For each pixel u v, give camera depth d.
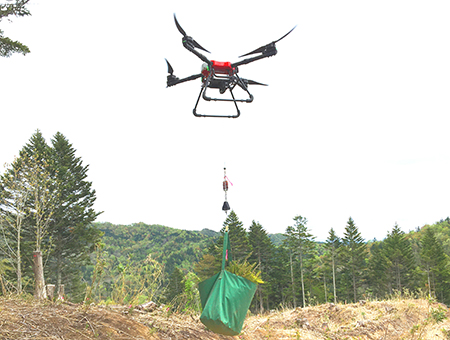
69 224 26.00
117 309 4.85
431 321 7.44
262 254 44.75
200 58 4.70
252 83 5.02
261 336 6.55
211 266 38.69
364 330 7.53
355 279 48.69
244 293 3.72
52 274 26.12
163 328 4.66
